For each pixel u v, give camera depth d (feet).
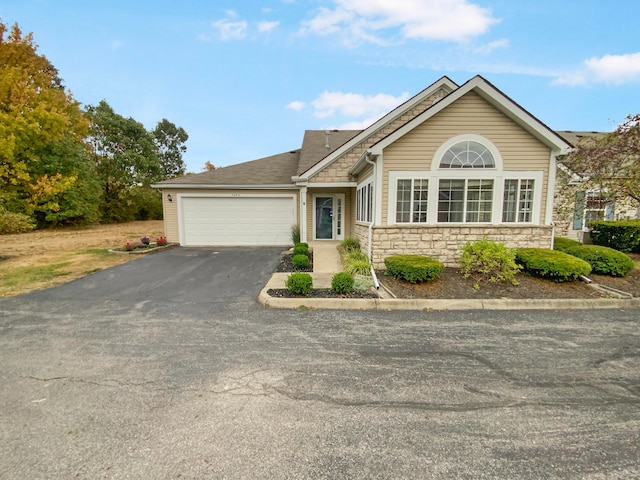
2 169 35.01
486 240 23.25
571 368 10.73
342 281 18.93
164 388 9.41
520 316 16.08
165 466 6.47
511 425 7.78
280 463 6.56
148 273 25.70
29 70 36.47
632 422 7.91
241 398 8.90
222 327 14.44
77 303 17.97
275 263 29.96
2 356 11.51
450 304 17.53
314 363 11.03
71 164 66.23
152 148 104.32
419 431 7.55
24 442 7.15
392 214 26.14
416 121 24.86
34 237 55.01
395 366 10.83
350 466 6.49
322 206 43.50
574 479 6.19
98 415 8.13
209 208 42.01
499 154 25.49
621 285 20.92
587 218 36.76
